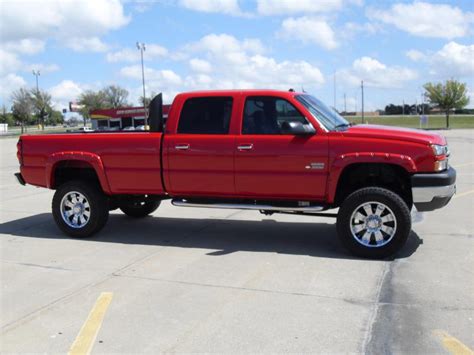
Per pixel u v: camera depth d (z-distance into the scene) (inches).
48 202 428.8
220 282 207.3
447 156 242.1
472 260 229.9
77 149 286.2
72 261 244.1
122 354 147.4
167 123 268.2
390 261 232.1
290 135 245.4
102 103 4136.3
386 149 231.9
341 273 215.8
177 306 182.1
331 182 239.9
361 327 160.9
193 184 264.5
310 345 149.6
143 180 273.7
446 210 348.2
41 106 3523.6
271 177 249.6
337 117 269.9
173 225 323.0
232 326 163.8
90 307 183.3
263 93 253.4
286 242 273.0
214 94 261.4
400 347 147.2
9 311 181.5
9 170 772.0
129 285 206.4
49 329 165.6
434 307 175.8
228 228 311.0
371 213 235.6
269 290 196.4
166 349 149.6
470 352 143.6
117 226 321.7
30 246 274.8
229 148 254.2
